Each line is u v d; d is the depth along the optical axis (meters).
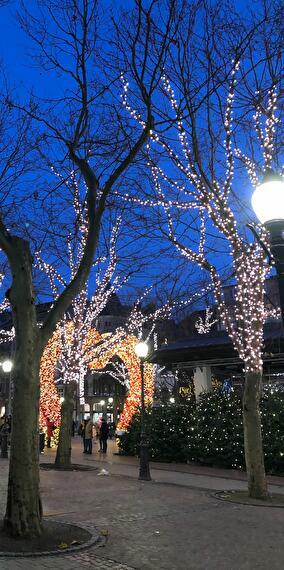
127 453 24.27
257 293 12.68
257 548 7.52
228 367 26.20
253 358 12.61
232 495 12.51
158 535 8.27
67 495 12.23
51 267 20.84
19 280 8.18
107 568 6.43
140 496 12.33
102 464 20.30
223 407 21.12
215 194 11.92
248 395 12.63
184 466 20.58
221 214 12.30
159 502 11.50
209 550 7.39
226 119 11.84
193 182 12.01
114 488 13.62
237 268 12.90
